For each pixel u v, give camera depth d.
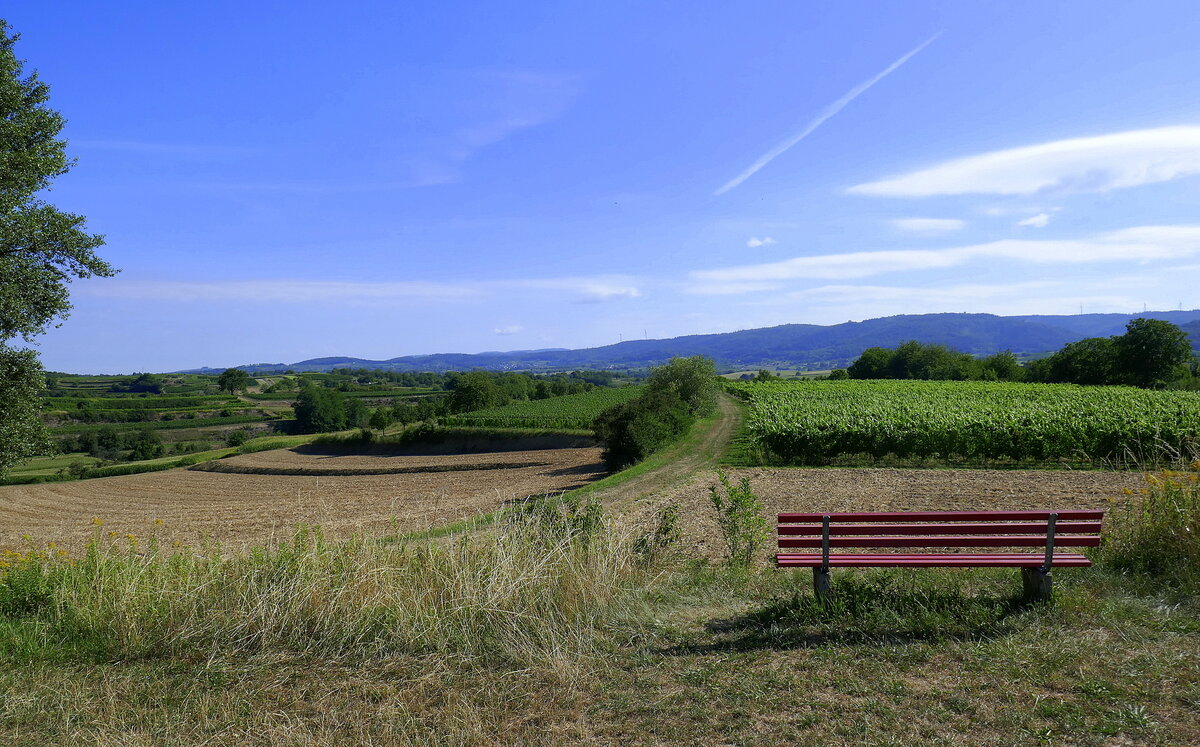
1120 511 8.48
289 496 37.84
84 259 17.17
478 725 4.44
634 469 26.64
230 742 4.53
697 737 4.11
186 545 9.09
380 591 6.71
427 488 35.50
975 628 5.42
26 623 7.33
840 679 4.66
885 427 23.61
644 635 5.90
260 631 6.32
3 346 16.77
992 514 5.94
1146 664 4.51
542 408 67.62
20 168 16.31
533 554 7.28
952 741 3.77
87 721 4.96
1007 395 47.91
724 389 82.38
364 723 4.67
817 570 6.20
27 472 65.00
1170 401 35.50
